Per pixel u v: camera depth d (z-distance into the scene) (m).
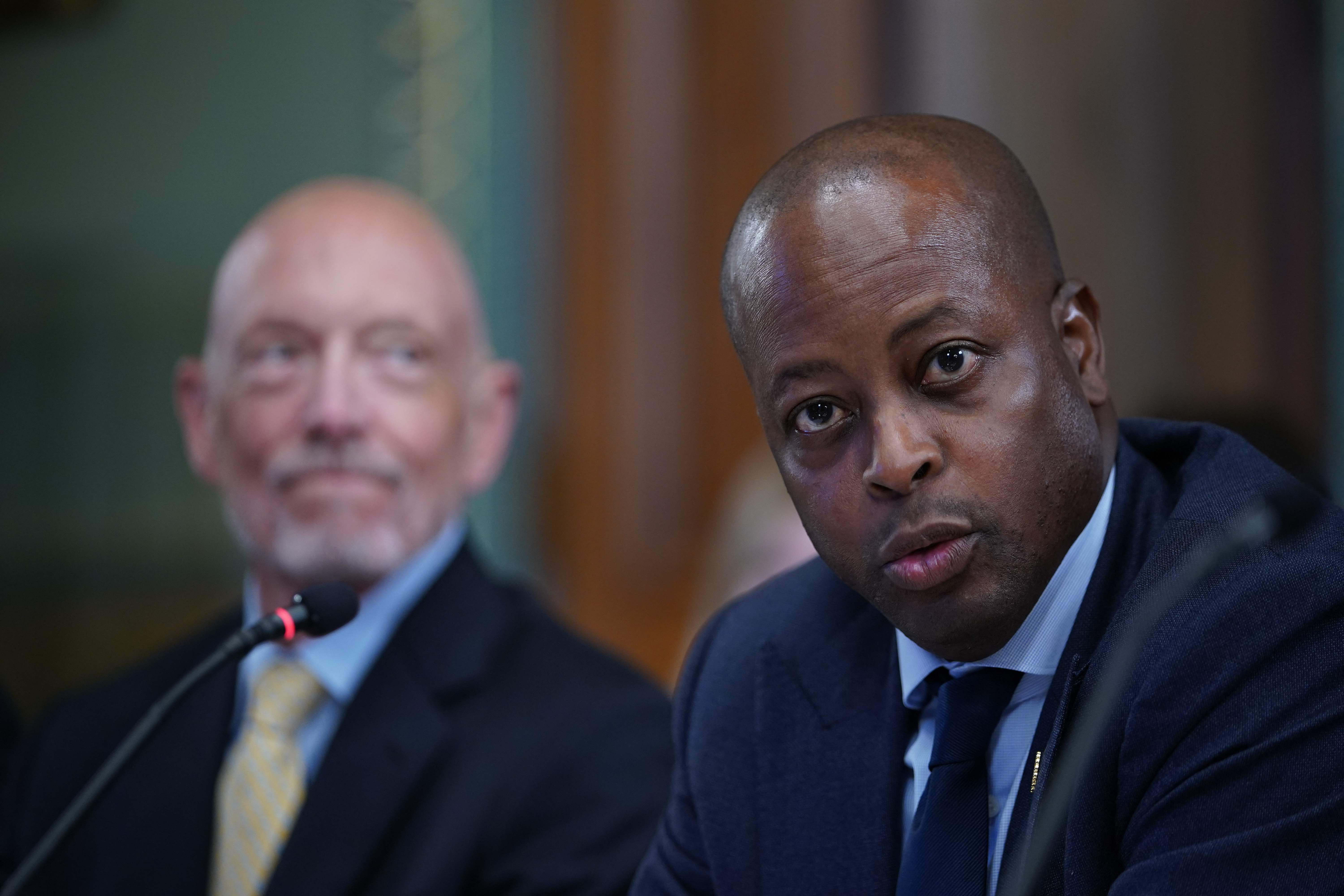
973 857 3.67
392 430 7.38
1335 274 11.48
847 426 3.58
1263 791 3.29
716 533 13.45
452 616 7.23
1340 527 3.63
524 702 6.93
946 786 3.77
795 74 13.16
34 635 16.31
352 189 8.06
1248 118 11.77
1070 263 12.00
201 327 16.12
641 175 13.83
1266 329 11.60
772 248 3.59
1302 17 11.66
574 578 13.86
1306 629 3.39
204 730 7.11
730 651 4.50
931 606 3.58
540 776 6.64
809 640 4.31
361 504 7.25
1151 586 3.59
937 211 3.52
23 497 16.59
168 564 16.09
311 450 7.30
